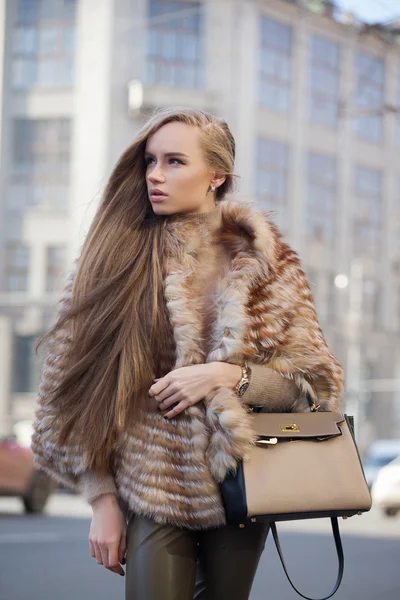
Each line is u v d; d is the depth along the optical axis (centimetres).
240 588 304
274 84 4484
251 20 4356
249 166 4362
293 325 308
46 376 301
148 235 311
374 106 4844
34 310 4091
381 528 1667
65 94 4131
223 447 290
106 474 298
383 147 4969
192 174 308
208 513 293
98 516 295
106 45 4084
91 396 293
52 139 4134
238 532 302
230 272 305
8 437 1708
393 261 4969
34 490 1711
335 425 308
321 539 1339
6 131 4150
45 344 305
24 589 800
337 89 4753
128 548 295
